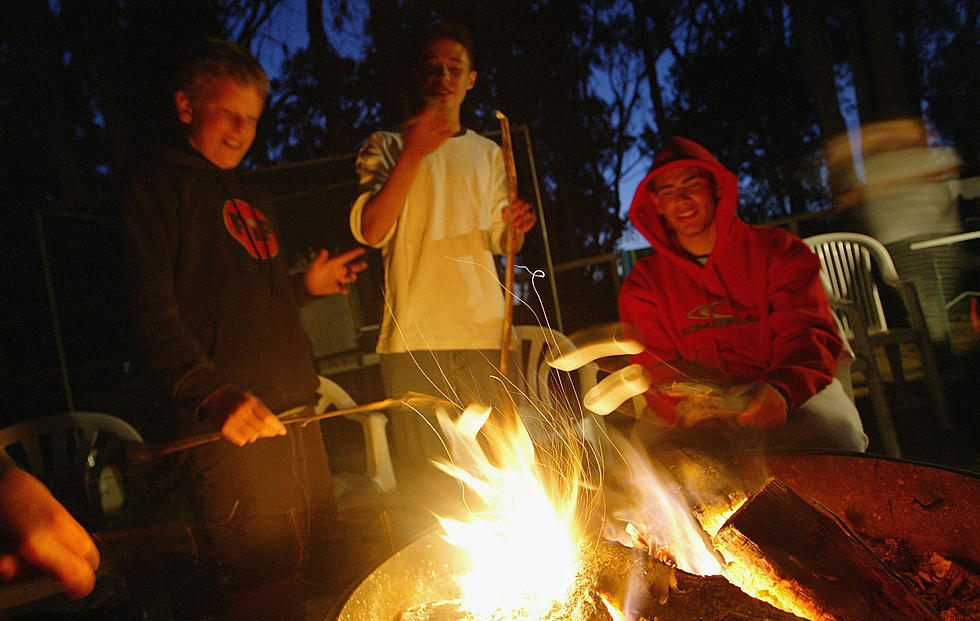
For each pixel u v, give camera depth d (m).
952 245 4.69
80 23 6.97
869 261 3.44
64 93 7.30
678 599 0.99
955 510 1.28
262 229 1.84
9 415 5.12
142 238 1.58
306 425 1.86
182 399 1.56
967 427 3.17
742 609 0.94
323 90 8.91
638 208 2.19
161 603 2.17
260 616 1.68
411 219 2.30
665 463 1.43
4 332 5.23
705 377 2.04
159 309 1.57
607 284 7.06
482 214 2.33
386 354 2.39
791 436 1.84
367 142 2.39
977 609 1.12
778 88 11.37
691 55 12.51
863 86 6.08
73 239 4.32
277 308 1.79
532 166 3.82
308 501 1.81
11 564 0.74
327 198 4.17
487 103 10.73
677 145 2.07
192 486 1.68
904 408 3.67
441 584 1.34
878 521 1.39
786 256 2.03
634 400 2.31
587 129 12.20
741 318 2.07
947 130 8.62
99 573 2.15
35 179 7.03
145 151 1.70
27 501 0.78
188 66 1.68
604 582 1.05
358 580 1.16
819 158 9.51
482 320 2.30
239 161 1.81
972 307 4.98
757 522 1.07
